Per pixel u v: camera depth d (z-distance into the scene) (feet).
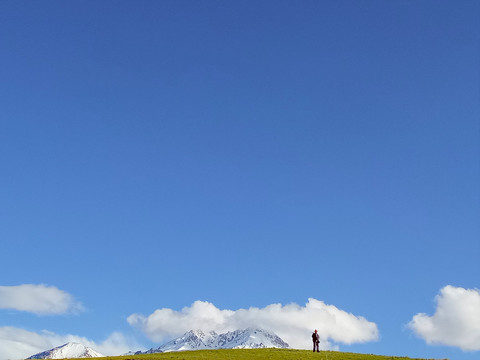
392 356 285.64
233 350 320.29
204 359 274.36
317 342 305.94
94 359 289.74
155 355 303.27
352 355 288.71
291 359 272.51
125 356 302.04
